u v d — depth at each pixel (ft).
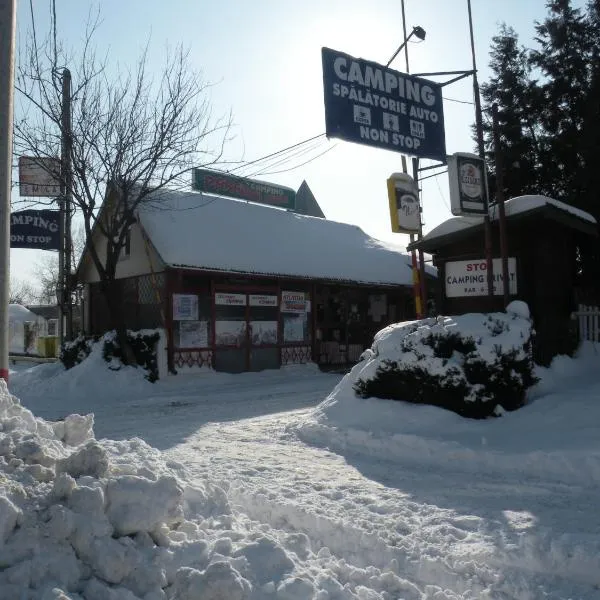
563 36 67.21
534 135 68.33
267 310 62.95
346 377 31.22
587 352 36.65
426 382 27.22
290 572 12.05
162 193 58.13
